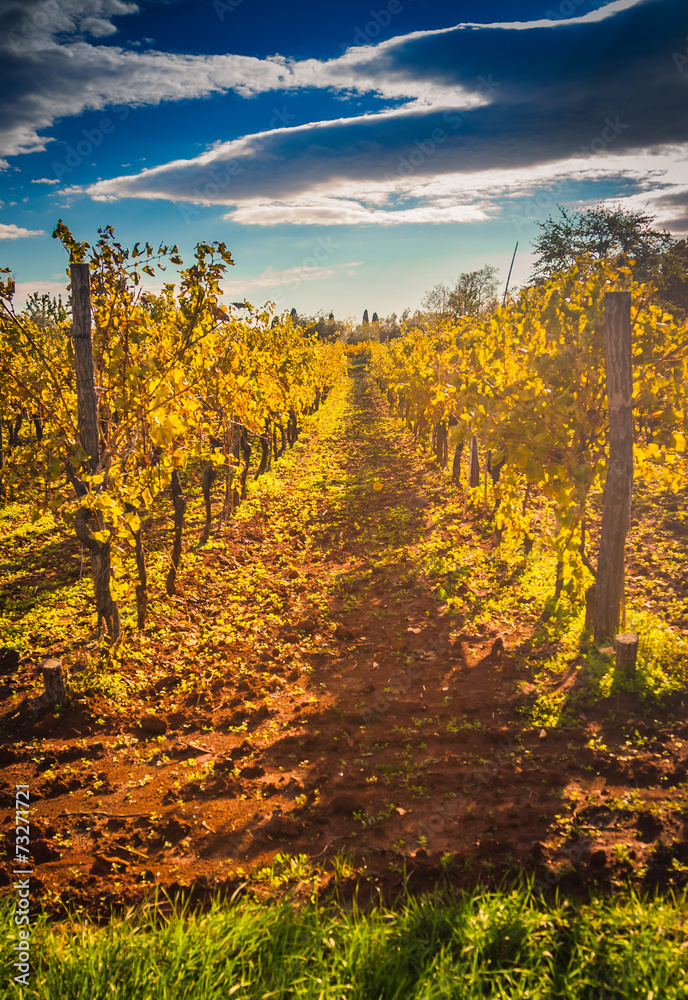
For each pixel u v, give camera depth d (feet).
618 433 23.91
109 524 26.61
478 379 28.60
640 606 28.86
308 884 13.53
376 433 103.04
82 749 19.98
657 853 13.71
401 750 19.40
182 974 10.14
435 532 45.32
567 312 27.04
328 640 28.99
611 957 10.32
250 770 18.52
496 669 24.44
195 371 28.68
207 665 26.53
